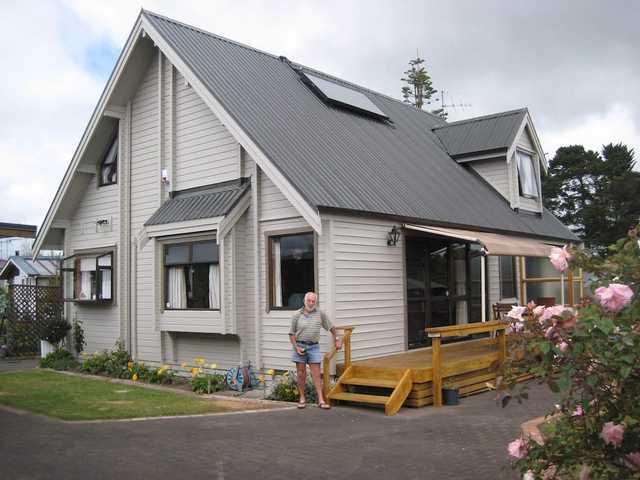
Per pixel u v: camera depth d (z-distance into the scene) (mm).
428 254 14195
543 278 18203
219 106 12547
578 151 42938
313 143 13297
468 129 19203
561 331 4059
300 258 11922
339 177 12391
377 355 12211
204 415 9734
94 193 16719
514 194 17859
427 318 13961
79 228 17156
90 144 16203
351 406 10500
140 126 15508
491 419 9336
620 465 4102
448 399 10625
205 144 13859
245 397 11430
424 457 7270
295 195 11000
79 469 6820
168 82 14664
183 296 13430
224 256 12406
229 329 12398
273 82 15367
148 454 7422
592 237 39219
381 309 12398
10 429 8727
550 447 4379
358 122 16391
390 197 13000
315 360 10375
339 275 11453
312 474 6676
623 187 38312
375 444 7891
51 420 9336
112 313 16016
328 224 11336
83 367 15211
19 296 19781
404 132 18156
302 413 9914
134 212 15562
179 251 13438
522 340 4238
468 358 11797
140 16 14555
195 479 6504
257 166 12523
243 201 12570
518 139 18266
